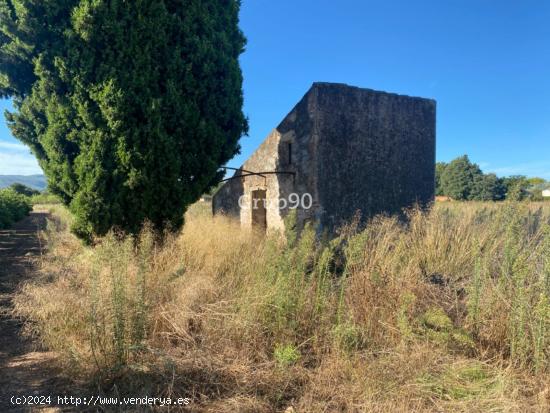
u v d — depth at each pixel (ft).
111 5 17.47
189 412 8.77
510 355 10.34
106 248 12.58
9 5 18.48
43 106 18.88
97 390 9.66
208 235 21.94
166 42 18.89
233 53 22.71
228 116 21.36
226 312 12.39
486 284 12.21
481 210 22.00
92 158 17.80
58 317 12.43
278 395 9.31
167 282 14.12
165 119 18.75
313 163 22.68
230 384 9.86
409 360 9.84
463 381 9.33
